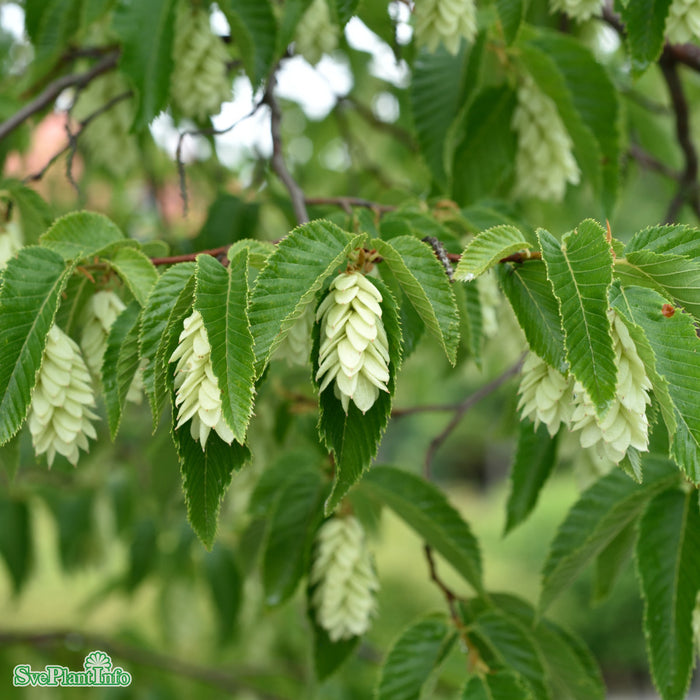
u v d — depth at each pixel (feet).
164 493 2.59
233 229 2.22
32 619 5.89
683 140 2.60
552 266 1.41
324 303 1.44
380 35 2.05
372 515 2.04
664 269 1.46
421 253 1.48
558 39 2.07
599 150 2.04
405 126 2.92
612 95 2.07
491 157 2.18
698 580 1.66
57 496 3.03
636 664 8.12
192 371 1.40
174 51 2.02
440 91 2.13
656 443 1.80
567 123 2.03
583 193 2.81
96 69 2.13
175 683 3.31
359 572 1.88
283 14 1.97
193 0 2.05
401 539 9.95
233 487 2.33
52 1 2.12
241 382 1.38
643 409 1.41
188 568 3.12
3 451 1.67
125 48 1.92
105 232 1.67
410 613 7.32
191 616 3.46
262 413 2.26
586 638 8.11
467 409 2.28
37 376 1.51
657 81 3.05
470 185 2.20
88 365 1.67
